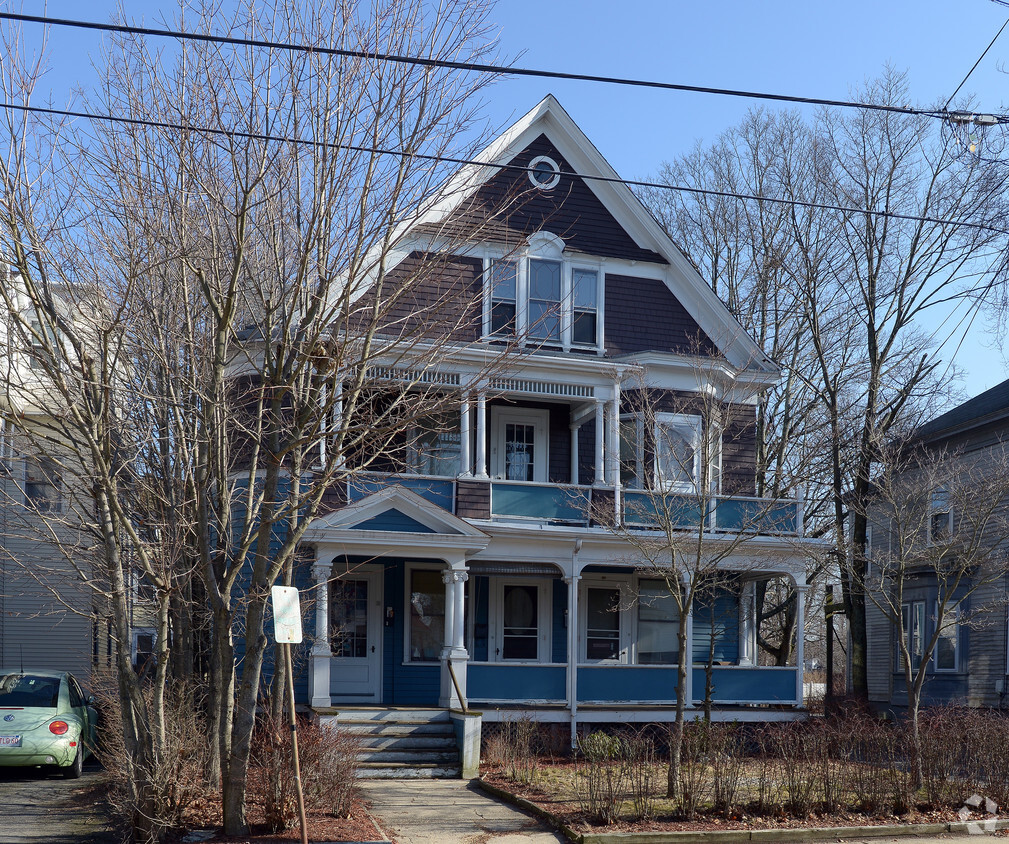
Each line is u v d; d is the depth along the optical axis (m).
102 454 11.20
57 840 11.54
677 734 14.89
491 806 14.50
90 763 17.20
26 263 10.95
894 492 19.95
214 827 11.80
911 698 16.45
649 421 19.31
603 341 22.88
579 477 22.66
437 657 21.58
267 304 11.47
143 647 23.67
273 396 11.74
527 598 22.50
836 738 16.05
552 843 12.48
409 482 20.17
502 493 20.69
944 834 13.70
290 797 12.07
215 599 11.65
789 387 32.25
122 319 12.22
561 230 22.84
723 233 35.94
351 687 20.80
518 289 22.03
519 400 22.34
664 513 17.77
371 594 21.25
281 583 18.33
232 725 12.75
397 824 13.10
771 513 21.62
